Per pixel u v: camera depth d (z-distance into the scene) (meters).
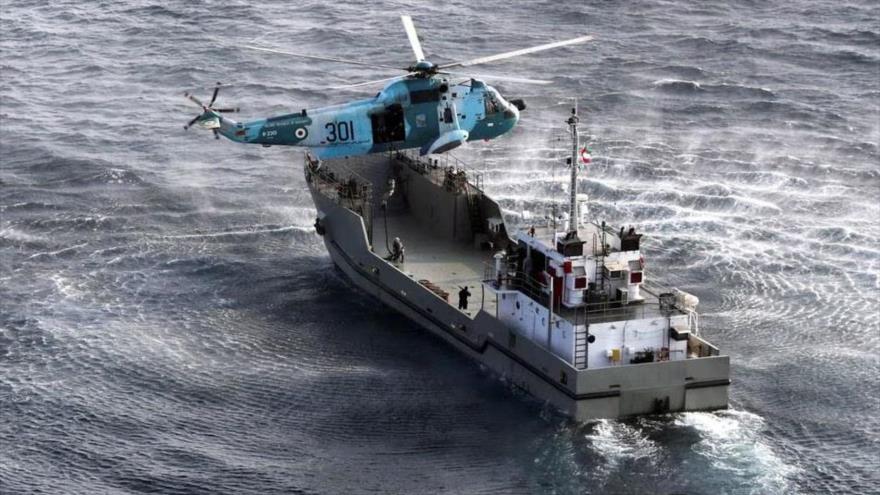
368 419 100.31
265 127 127.88
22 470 93.06
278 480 92.00
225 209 143.12
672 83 180.62
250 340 113.38
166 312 118.44
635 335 99.94
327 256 132.25
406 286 116.88
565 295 100.81
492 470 93.31
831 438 97.12
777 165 153.12
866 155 156.00
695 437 96.62
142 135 164.12
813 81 182.38
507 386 105.31
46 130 165.00
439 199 129.62
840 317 116.12
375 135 129.75
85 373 106.62
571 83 180.38
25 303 119.06
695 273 125.44
